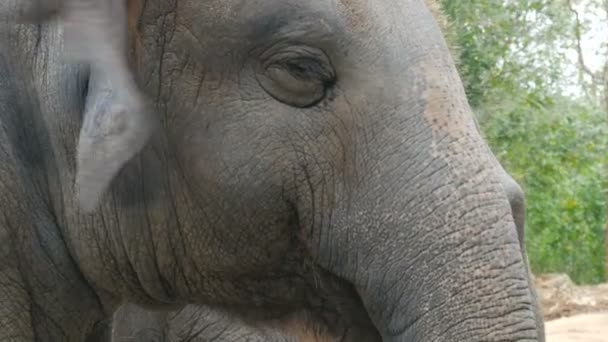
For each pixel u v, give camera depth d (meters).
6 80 5.10
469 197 4.45
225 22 4.68
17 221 5.12
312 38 4.60
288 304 5.12
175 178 4.90
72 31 4.50
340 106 4.64
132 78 4.61
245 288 5.09
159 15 4.76
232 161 4.77
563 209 26.50
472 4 18.77
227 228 4.89
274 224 4.85
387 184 4.57
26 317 5.20
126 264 5.13
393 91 4.56
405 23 4.61
